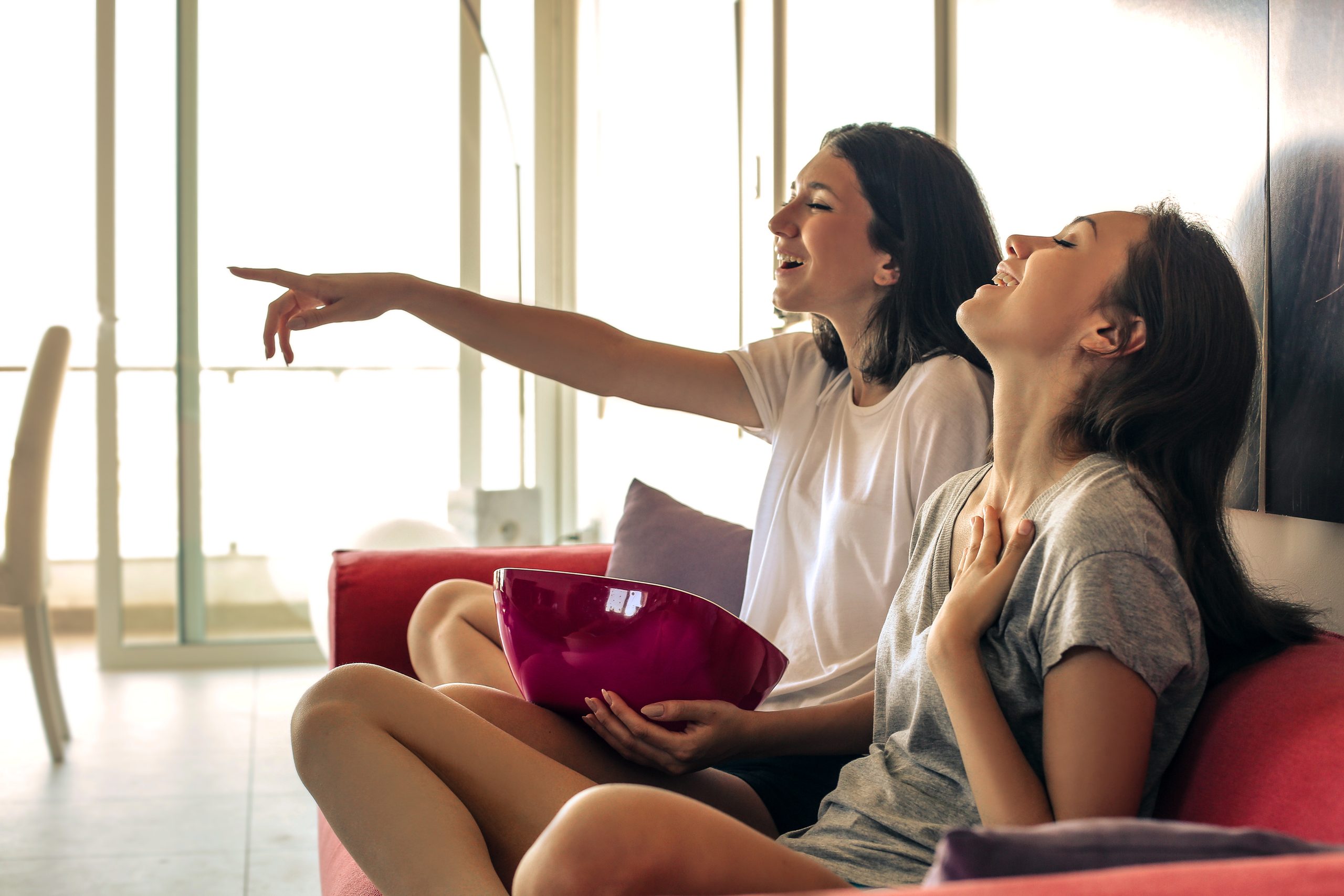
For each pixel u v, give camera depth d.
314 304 1.55
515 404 4.73
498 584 1.14
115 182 4.19
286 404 4.35
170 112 4.24
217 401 4.28
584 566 2.05
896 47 2.08
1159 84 1.31
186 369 4.25
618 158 4.17
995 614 0.93
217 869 2.28
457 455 4.58
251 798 2.72
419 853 0.92
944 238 1.46
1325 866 0.42
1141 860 0.46
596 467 4.45
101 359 4.18
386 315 4.48
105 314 4.19
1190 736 0.88
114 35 4.18
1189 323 0.95
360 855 0.95
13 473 3.01
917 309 1.45
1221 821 0.79
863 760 1.07
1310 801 0.71
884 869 0.93
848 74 2.30
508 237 4.77
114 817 2.57
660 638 1.08
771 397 1.65
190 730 3.33
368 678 1.01
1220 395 0.94
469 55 4.63
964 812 0.95
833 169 1.51
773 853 0.74
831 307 1.53
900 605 1.11
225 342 4.28
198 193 4.27
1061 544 0.88
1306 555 1.09
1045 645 0.86
